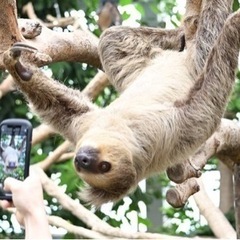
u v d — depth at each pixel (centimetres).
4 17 692
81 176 623
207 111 687
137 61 811
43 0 1595
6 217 1523
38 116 732
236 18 681
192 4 759
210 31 740
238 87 1573
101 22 1416
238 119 1560
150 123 666
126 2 1556
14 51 665
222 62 688
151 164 683
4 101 1566
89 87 1052
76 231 1027
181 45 806
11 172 498
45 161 1172
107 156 611
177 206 763
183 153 695
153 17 1784
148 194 1583
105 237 1012
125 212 1488
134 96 695
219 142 841
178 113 684
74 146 719
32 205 450
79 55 856
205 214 1080
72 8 1636
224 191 1528
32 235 444
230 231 1056
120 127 645
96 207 657
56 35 818
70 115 717
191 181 777
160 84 711
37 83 709
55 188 1071
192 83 732
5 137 505
